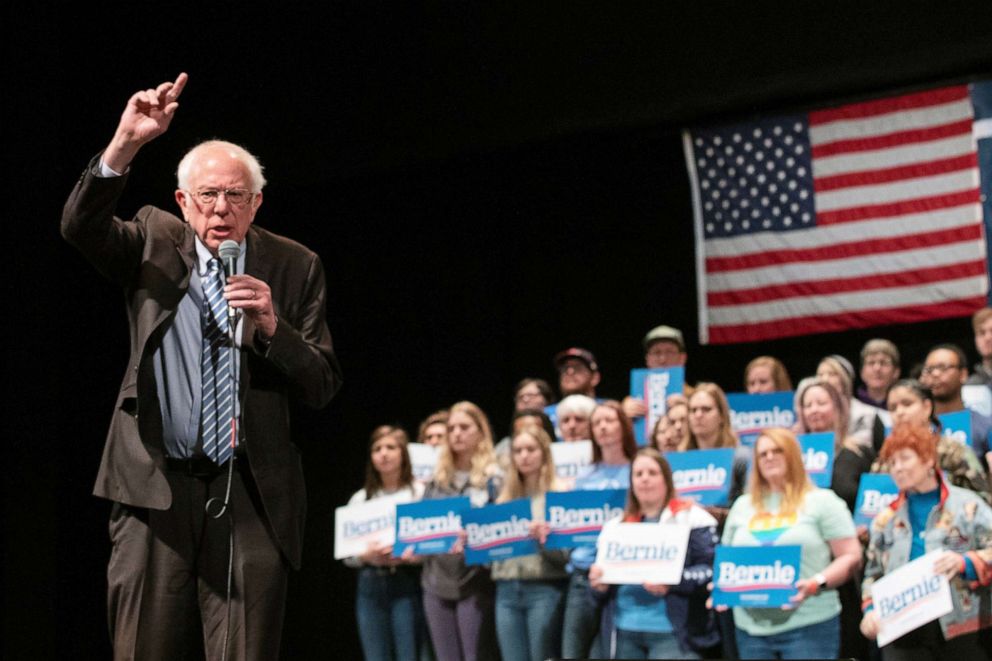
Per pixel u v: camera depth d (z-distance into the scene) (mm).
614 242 19656
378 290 20109
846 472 13156
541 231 20047
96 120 16422
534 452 14023
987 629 11086
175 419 5387
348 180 19797
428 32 17344
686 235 19234
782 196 16875
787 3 15734
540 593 13688
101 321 17062
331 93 17641
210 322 5469
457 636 14336
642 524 12656
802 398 13688
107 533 16938
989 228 15656
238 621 5320
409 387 20031
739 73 16000
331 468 20000
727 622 12547
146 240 5492
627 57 16484
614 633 13086
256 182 5508
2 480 15273
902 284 16094
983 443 13000
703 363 19000
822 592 11977
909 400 12719
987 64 15594
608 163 19656
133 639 5277
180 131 17125
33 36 15445
